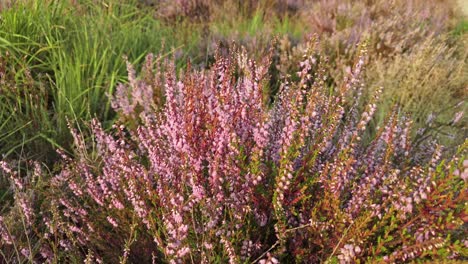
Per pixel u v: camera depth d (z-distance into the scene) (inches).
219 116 81.2
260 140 79.4
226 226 79.1
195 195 79.2
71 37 179.0
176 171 86.3
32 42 157.3
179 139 83.2
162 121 92.1
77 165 104.2
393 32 216.4
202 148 84.4
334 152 94.2
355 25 243.4
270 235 88.2
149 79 149.0
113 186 92.3
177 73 171.3
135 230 84.8
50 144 135.2
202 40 229.0
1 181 118.7
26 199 96.2
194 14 287.1
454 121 123.0
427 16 292.8
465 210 66.6
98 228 92.1
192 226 83.2
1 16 163.3
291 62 191.8
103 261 93.5
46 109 141.7
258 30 237.8
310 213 84.7
